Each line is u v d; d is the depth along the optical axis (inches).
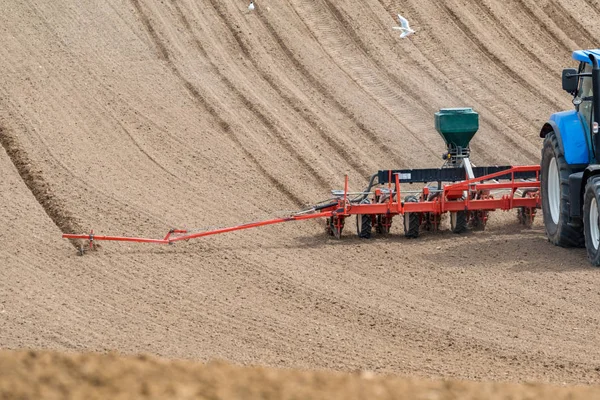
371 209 2425.0
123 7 3969.0
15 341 1728.6
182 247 2353.6
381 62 3678.6
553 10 4028.1
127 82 3437.5
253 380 1184.8
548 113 3344.0
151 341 1732.3
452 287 2041.1
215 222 2536.9
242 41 3764.8
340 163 2977.4
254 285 2079.2
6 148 2923.2
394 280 2101.4
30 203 2591.0
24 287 2054.6
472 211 2539.4
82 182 2726.4
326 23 3934.5
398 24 3927.2
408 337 1753.2
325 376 1229.1
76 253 2288.4
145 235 2420.0
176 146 3031.5
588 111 2234.3
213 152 3009.4
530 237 2434.8
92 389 1118.4
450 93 3474.4
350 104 3373.5
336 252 2331.4
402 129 3221.0
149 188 2733.8
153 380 1163.3
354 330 1796.3
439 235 2495.1
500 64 3676.2
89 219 2491.4
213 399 1095.0
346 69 3627.0
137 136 3073.3
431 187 2598.4
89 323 1839.3
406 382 1219.9
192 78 3501.5
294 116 3277.6
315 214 2417.6
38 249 2303.2
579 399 1166.3
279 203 2711.6
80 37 3725.4
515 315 1859.0
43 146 2938.0
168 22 3875.5
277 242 2423.7
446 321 1835.6
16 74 3412.9
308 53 3718.0
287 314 1892.2
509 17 3991.1
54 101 3250.5
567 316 1844.2
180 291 2038.6
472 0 4099.4
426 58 3718.0
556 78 3590.1
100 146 2984.7
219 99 3363.7
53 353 1299.2
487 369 1573.6
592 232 2139.5
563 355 1644.9
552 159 2351.1
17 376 1155.3
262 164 2945.4
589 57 2177.7
